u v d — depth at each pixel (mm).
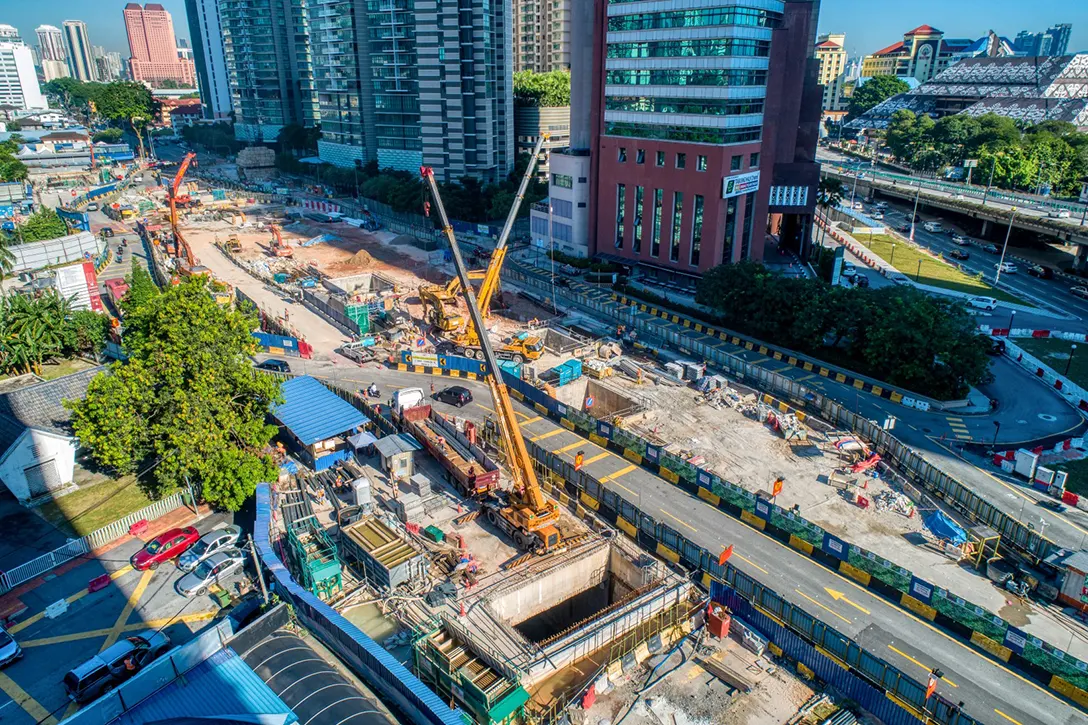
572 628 48500
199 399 58438
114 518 60500
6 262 112938
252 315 82375
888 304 88312
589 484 63531
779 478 67312
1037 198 178750
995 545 56500
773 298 97312
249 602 49906
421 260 147125
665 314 112000
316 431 68312
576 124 140500
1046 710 42719
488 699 41312
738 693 44156
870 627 49438
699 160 114500
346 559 56656
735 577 51531
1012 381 88875
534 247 153875
